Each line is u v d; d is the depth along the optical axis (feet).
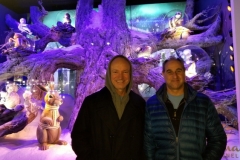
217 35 16.98
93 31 15.43
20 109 13.12
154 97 5.56
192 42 16.24
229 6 8.52
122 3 15.67
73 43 17.60
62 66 15.42
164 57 18.42
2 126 12.50
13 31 19.95
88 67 14.84
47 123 11.63
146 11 24.11
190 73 14.24
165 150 5.08
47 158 10.14
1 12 21.57
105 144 5.20
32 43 17.88
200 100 5.17
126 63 5.51
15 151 11.05
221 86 17.94
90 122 5.45
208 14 20.45
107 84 5.62
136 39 16.22
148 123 5.42
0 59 19.79
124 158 5.18
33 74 14.62
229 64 15.80
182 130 5.00
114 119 5.29
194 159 4.93
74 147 5.34
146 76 14.20
